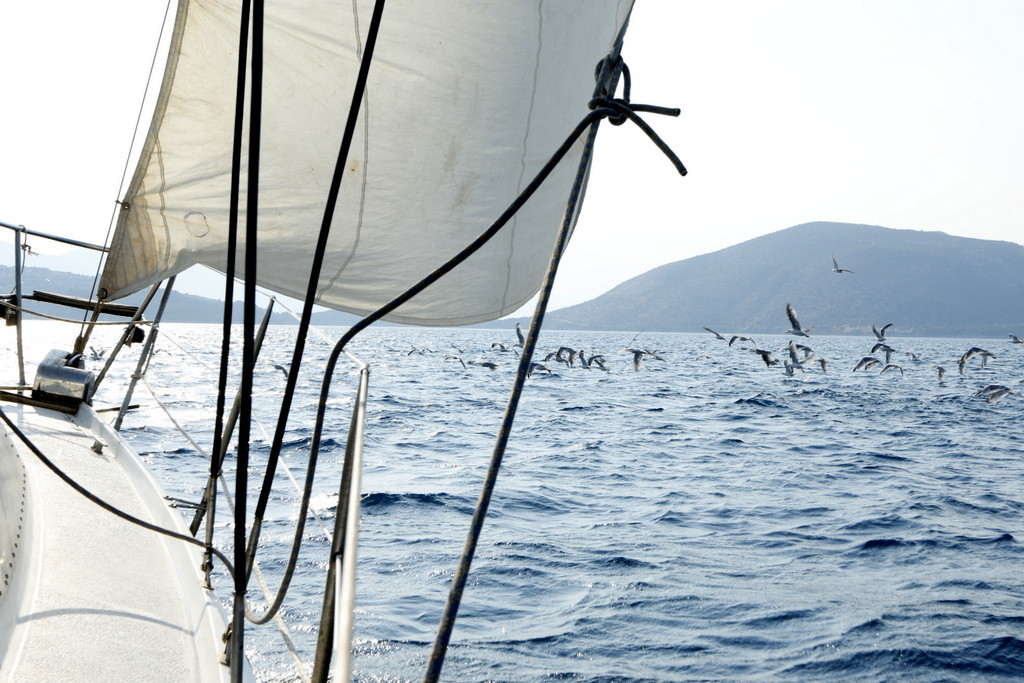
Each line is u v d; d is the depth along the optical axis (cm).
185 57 313
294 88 318
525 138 326
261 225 323
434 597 866
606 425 2733
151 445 1664
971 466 2016
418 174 326
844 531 1244
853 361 9412
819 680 710
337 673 123
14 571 297
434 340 15188
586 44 315
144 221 323
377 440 2100
